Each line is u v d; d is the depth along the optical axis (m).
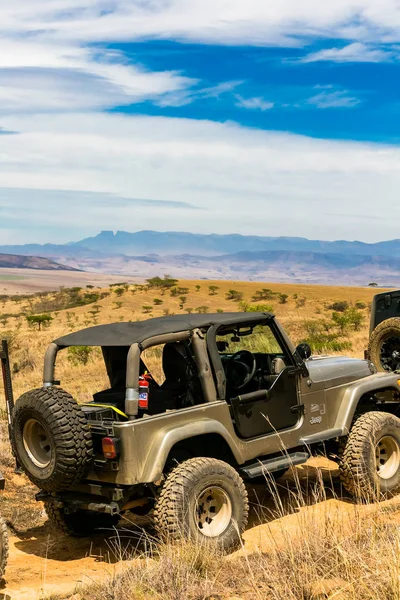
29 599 4.86
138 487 5.84
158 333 6.00
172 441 5.75
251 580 4.67
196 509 5.68
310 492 7.64
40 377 22.11
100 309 144.88
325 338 30.91
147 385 5.85
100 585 4.91
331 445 7.73
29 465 5.94
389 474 7.28
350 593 4.21
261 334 6.89
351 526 5.50
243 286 192.12
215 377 6.33
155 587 4.65
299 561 4.73
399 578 4.07
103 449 5.67
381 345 10.04
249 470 6.35
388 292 10.43
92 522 6.76
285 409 6.83
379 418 7.26
